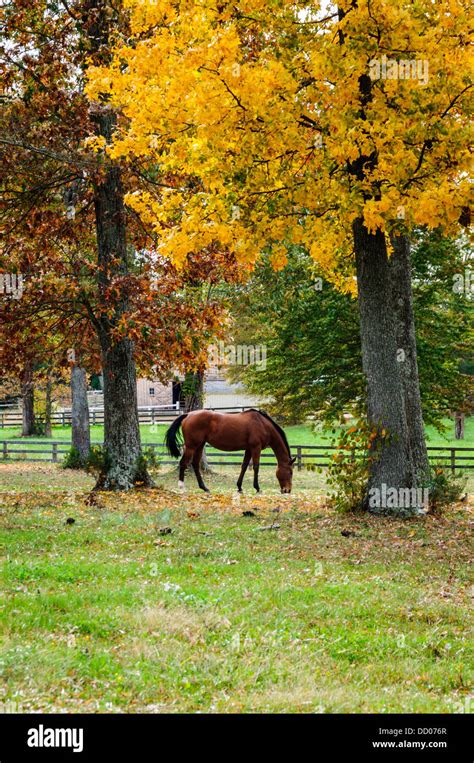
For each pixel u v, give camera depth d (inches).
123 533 500.4
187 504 671.8
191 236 510.6
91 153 667.4
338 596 355.6
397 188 461.7
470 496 826.2
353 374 1031.6
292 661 268.2
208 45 442.3
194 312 706.2
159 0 468.4
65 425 2348.7
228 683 243.8
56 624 287.1
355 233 575.2
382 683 261.0
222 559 431.8
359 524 547.2
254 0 449.4
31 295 682.8
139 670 245.8
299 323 1050.7
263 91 448.5
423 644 297.1
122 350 746.2
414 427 652.7
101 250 735.7
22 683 227.3
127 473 747.4
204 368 796.0
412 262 962.1
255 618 312.2
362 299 577.6
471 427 2174.0
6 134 670.5
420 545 479.2
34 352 760.3
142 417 2175.2
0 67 693.9
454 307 1043.9
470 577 406.6
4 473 1122.0
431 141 462.6
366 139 447.2
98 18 681.0
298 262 1023.6
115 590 339.0
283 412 1148.5
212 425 834.8
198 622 301.3
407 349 658.8
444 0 444.8
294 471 1321.4
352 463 591.8
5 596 318.0
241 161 469.7
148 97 486.3
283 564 426.9
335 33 452.8
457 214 456.4
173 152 508.7
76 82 701.3
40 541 458.3
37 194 733.3
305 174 477.1
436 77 442.9
